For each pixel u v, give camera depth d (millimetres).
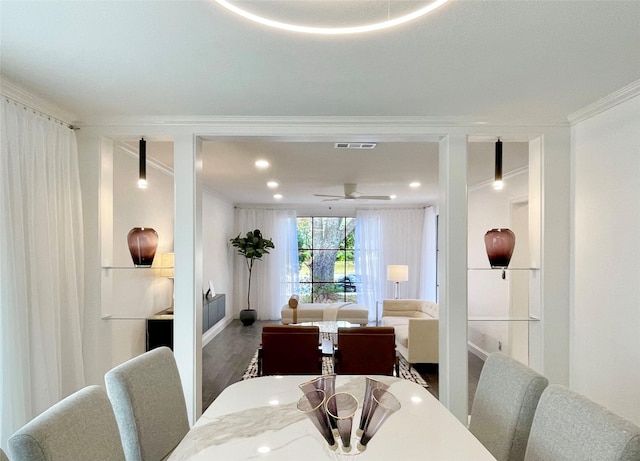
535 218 2699
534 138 2684
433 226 7508
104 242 2646
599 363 2326
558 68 1814
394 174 4598
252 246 7379
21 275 1973
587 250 2439
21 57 1696
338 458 1224
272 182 5180
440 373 2730
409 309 6301
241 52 1660
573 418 1180
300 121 2582
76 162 2510
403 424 1478
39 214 2131
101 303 2600
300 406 1193
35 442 1016
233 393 1803
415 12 1260
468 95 2170
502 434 1506
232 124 2598
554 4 1294
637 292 2049
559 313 2604
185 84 2018
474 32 1485
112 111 2451
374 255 8000
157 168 4082
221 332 6547
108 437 1278
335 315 6477
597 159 2357
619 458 996
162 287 4195
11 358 1890
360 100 2260
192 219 2592
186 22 1417
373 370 3486
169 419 1664
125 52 1658
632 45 1584
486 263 5066
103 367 2617
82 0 1269
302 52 1657
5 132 1912
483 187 5184
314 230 8250
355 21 1437
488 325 4965
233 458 1226
